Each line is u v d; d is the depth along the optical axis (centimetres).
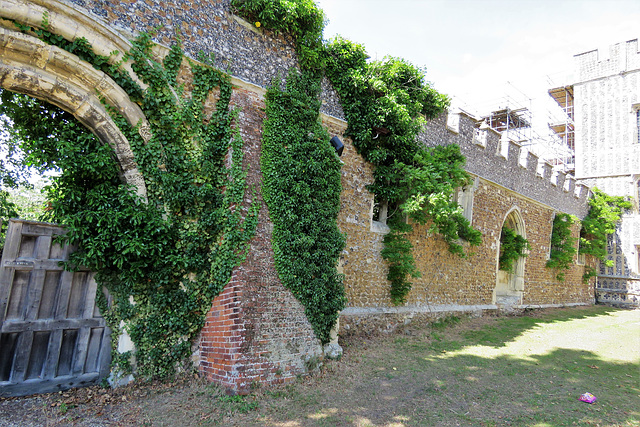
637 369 760
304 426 456
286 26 748
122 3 586
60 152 529
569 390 618
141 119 583
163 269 578
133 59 577
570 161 2497
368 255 916
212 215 614
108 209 548
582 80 2178
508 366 733
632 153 1992
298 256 661
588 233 1992
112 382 547
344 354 735
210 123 649
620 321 1380
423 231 1085
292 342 618
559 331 1106
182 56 627
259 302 597
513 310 1416
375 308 920
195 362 603
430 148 1099
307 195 692
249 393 533
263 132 679
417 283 1056
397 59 931
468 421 490
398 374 652
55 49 517
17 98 588
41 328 520
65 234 548
